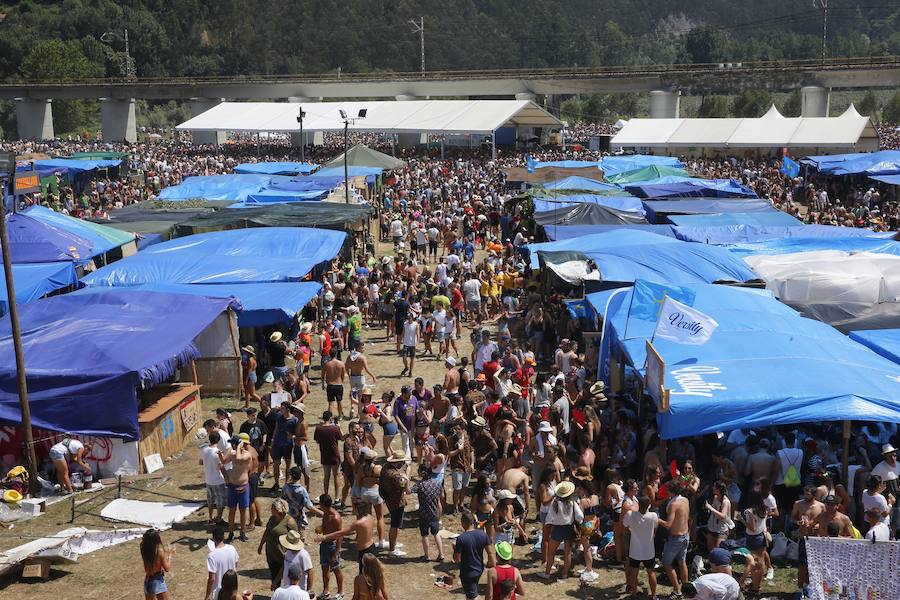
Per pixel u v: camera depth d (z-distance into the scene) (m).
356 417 18.89
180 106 194.25
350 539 13.73
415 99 113.38
